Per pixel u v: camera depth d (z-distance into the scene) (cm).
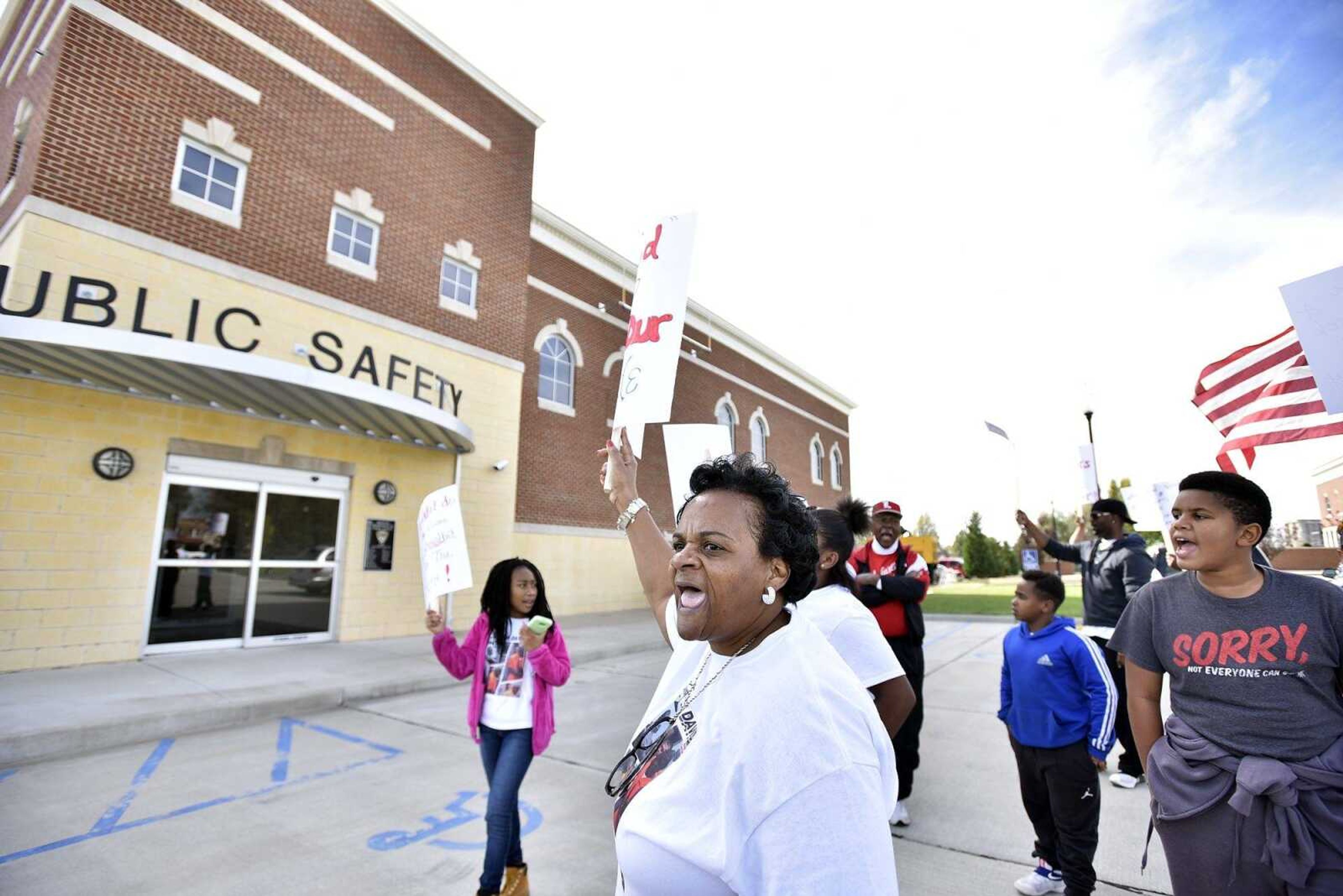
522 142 1541
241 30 1053
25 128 950
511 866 328
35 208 823
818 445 3142
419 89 1325
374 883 352
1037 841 344
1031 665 331
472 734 341
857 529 488
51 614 813
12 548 792
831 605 263
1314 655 193
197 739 610
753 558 130
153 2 952
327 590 1109
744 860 107
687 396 2272
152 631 907
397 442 1208
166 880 353
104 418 873
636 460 233
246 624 1004
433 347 1293
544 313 1738
